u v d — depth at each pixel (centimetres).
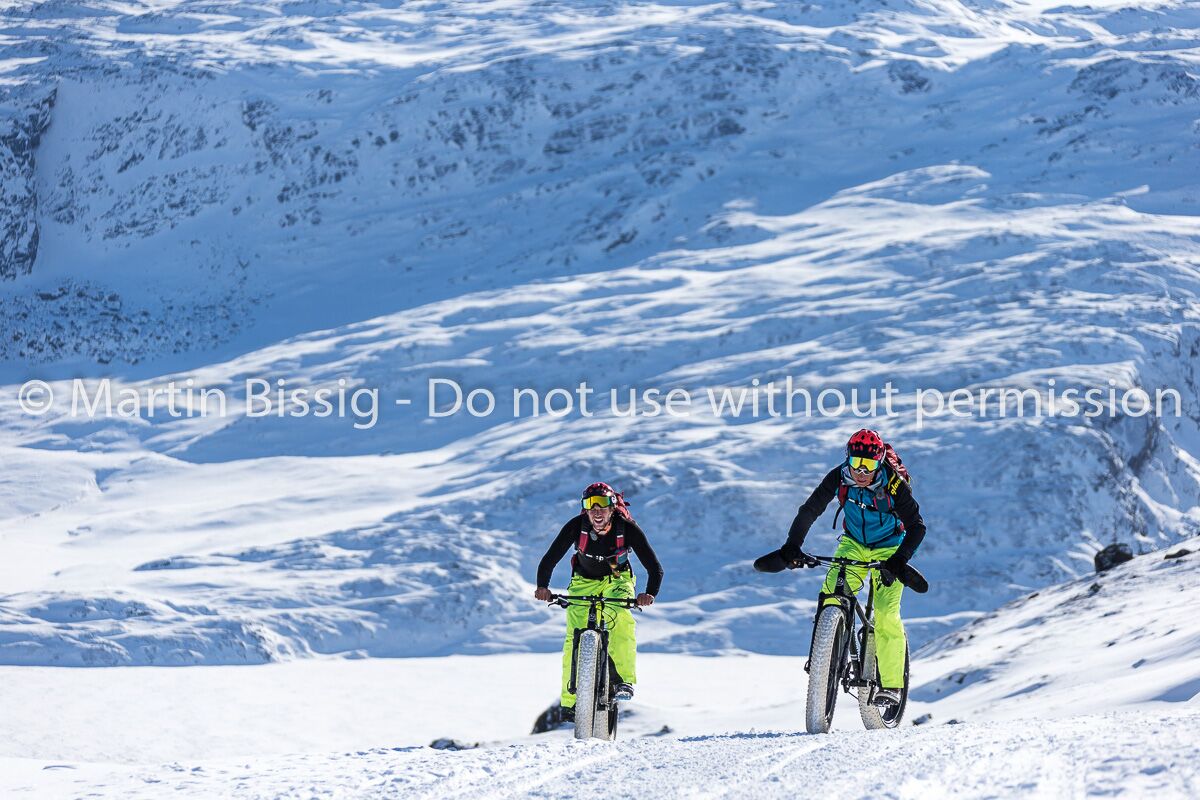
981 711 2141
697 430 12312
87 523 13075
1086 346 12619
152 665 7975
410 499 12181
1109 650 2472
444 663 8350
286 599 9219
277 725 6494
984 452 10694
